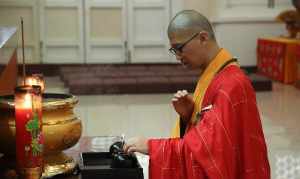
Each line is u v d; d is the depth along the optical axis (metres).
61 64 13.28
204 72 2.65
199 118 2.59
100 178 2.20
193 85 10.57
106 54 13.53
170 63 13.61
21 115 1.98
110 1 13.37
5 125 2.12
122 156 2.30
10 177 2.06
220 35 13.48
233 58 2.64
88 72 11.84
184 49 2.57
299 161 5.81
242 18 13.41
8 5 12.93
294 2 12.35
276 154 6.11
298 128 7.52
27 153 1.99
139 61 13.59
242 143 2.46
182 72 11.77
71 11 13.27
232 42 13.52
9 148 2.16
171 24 2.58
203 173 2.39
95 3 13.33
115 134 7.21
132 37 13.53
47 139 2.17
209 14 13.50
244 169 2.46
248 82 2.55
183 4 13.47
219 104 2.46
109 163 2.39
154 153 2.42
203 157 2.37
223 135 2.39
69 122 2.23
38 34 13.16
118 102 9.59
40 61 13.24
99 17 13.38
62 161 2.31
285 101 9.75
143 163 2.62
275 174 5.37
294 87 11.49
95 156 2.43
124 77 11.12
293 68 11.86
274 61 12.39
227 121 2.42
